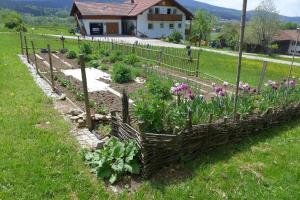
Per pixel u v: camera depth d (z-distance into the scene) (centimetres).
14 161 492
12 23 4784
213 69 1916
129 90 984
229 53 3262
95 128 641
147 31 4712
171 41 4078
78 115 694
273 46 4934
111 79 1144
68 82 1012
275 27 4894
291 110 703
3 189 426
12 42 2466
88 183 449
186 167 490
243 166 504
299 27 916
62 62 1538
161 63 1587
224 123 536
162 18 4694
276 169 502
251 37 4938
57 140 578
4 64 1369
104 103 824
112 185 448
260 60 2786
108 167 468
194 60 1409
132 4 5109
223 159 522
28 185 436
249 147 571
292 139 620
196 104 588
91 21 4488
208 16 5509
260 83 912
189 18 4975
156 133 490
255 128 621
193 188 444
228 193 437
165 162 478
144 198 421
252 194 436
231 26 5538
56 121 676
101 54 1788
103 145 539
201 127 497
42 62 1486
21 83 1009
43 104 797
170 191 434
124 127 505
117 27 4778
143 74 1232
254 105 688
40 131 614
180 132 466
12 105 772
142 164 461
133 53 1673
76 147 555
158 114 493
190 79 1257
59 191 430
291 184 463
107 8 4784
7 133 598
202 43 4744
